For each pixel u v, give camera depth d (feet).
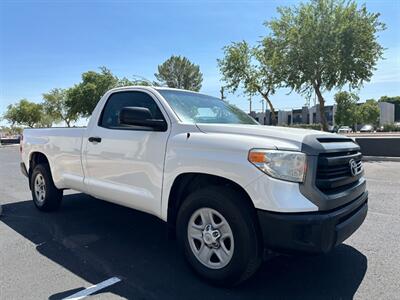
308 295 11.07
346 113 213.05
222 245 11.39
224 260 11.34
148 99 14.66
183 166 12.21
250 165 10.61
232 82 93.50
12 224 18.38
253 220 10.77
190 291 11.30
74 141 17.42
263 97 92.43
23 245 15.34
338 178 11.27
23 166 22.47
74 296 11.00
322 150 10.81
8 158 64.03
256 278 12.23
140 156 13.83
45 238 16.24
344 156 11.76
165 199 12.94
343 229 10.78
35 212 20.80
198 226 12.06
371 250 14.74
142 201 13.80
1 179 35.60
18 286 11.64
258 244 10.81
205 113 14.83
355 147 12.86
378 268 12.99
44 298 10.87
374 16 70.28
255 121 16.72
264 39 78.95
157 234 16.78
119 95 15.90
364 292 11.23
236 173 10.85
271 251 10.75
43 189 20.62
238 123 15.28
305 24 70.79
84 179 16.83
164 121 13.50
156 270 12.84
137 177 14.01
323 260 13.71
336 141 12.25
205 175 12.01
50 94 203.21
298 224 10.00
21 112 209.05
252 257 10.76
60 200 20.52
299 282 11.93
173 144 12.68
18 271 12.76
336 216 10.49
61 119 209.97
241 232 10.73
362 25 68.80
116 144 14.90
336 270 12.84
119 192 14.73
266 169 10.36
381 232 17.06
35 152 21.09
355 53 69.15
